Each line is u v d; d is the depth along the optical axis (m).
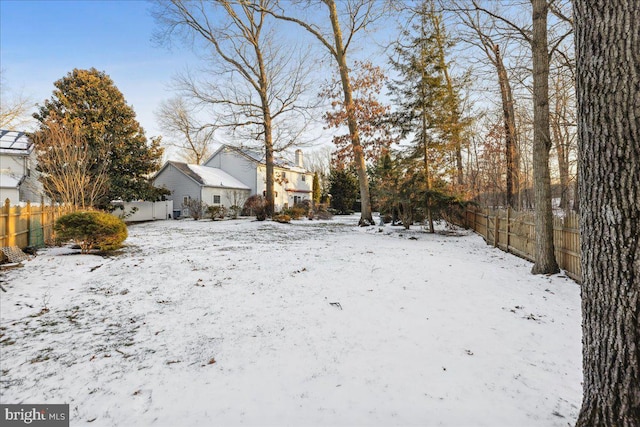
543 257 6.05
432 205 12.44
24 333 3.54
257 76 19.80
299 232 13.27
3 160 15.91
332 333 3.51
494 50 11.79
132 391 2.49
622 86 1.61
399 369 2.76
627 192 1.59
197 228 15.45
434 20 11.62
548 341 3.27
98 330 3.64
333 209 31.72
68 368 2.83
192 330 3.62
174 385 2.56
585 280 1.85
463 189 15.49
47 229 9.38
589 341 1.82
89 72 19.67
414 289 4.95
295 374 2.71
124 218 20.47
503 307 4.23
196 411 2.24
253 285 5.23
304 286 5.14
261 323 3.79
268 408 2.26
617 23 1.63
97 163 18.48
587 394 1.84
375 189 19.48
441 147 13.09
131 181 20.42
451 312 4.06
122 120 20.38
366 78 15.45
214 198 25.94
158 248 8.84
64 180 11.79
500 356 2.97
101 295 4.81
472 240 10.88
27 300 4.54
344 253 7.79
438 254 7.77
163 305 4.41
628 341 1.59
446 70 13.20
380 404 2.29
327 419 2.13
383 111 14.91
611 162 1.65
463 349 3.11
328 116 16.23
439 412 2.19
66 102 18.19
